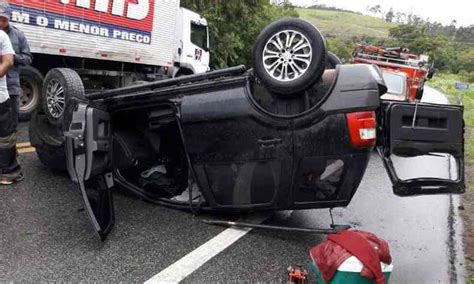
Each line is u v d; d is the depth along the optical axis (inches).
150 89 166.1
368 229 182.5
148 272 133.2
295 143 149.6
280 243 158.7
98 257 139.6
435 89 1560.0
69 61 392.2
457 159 155.9
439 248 169.0
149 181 187.6
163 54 471.8
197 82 160.9
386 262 123.9
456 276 147.3
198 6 834.8
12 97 192.2
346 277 118.3
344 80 146.6
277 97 152.3
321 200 155.5
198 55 544.4
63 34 357.4
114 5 399.5
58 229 156.2
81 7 368.2
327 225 180.4
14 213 165.3
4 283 122.0
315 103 150.4
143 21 436.5
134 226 163.8
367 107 144.4
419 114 149.6
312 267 130.4
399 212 206.8
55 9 346.6
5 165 192.4
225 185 161.9
